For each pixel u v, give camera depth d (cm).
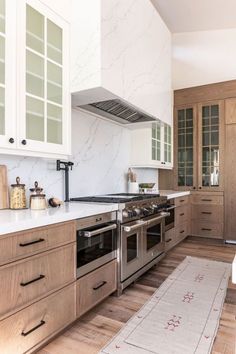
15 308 137
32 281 146
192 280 270
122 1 228
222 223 430
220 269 303
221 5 259
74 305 178
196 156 450
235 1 251
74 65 211
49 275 158
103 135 316
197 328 183
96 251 203
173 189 470
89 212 193
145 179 438
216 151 438
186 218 439
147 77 278
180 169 466
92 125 296
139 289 248
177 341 169
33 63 181
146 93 277
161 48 307
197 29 302
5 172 191
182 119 465
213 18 280
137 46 255
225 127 429
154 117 306
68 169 256
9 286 133
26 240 142
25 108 173
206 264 321
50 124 196
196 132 451
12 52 164
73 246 178
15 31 166
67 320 172
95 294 201
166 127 434
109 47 211
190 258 345
